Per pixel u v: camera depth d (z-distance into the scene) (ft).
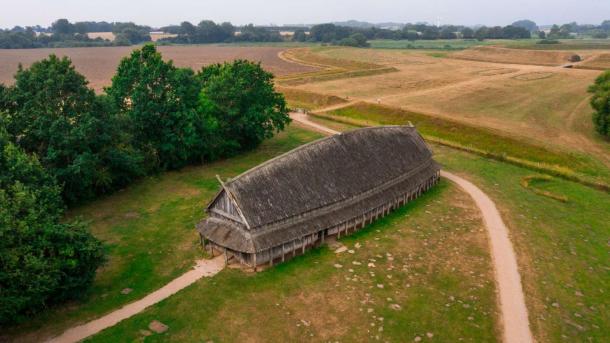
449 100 378.32
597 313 120.16
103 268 135.23
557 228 169.27
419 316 115.44
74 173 160.76
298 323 112.16
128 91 206.08
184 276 131.95
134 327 110.01
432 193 197.26
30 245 105.29
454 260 142.82
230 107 227.20
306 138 276.62
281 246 139.44
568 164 240.73
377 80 489.26
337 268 136.67
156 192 192.85
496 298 123.85
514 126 302.04
